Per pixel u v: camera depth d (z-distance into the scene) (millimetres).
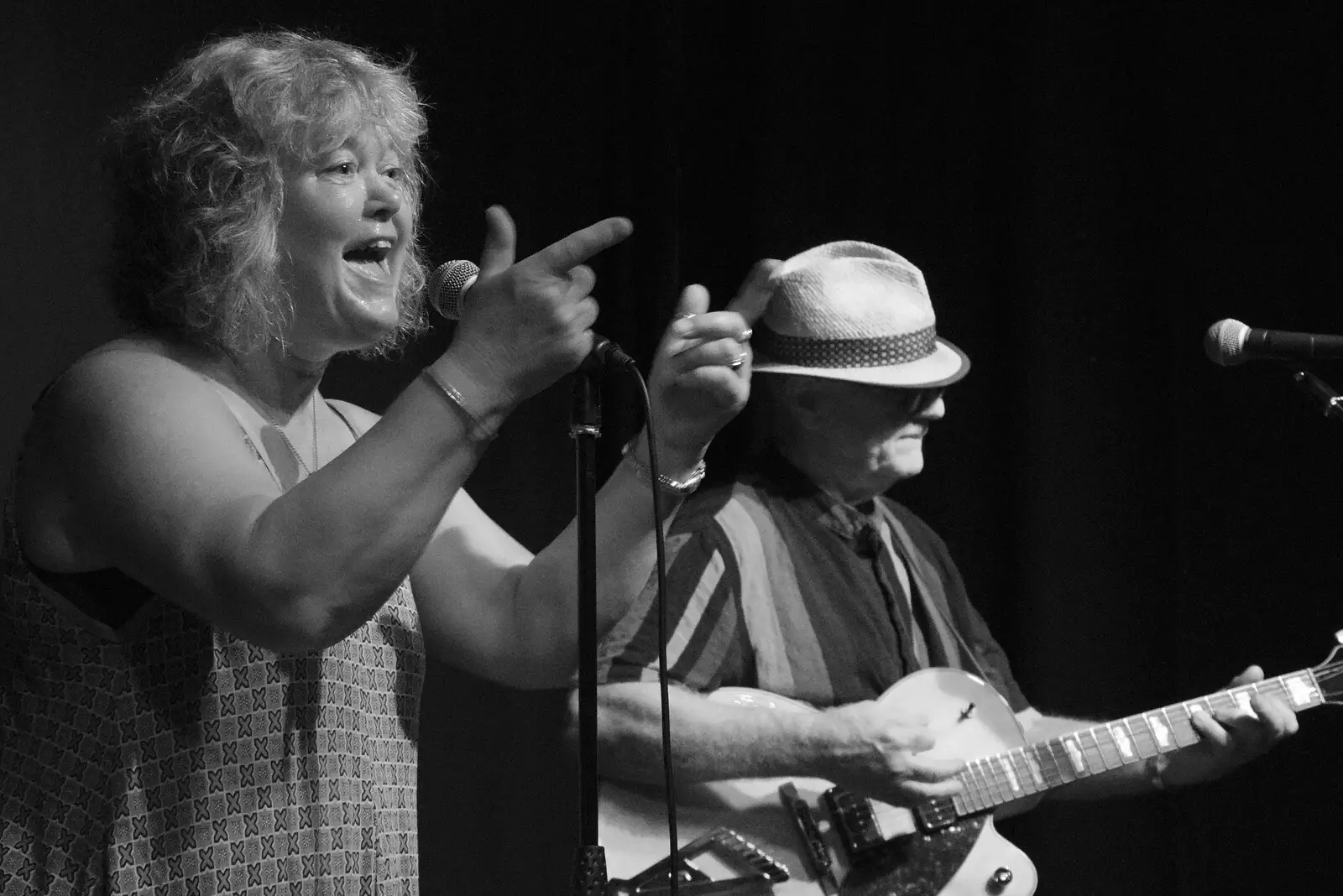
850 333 5949
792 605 5773
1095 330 7484
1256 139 7477
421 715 6383
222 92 3250
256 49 3330
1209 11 7570
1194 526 7402
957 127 7715
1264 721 5957
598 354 3014
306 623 2766
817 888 5484
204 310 3211
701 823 5477
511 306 2793
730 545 5758
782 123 7520
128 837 3004
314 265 3262
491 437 2842
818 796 5586
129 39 5621
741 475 6070
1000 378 7590
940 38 7746
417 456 2756
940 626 6180
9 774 3104
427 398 2785
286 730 3162
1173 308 7512
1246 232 7461
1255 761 7234
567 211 7035
